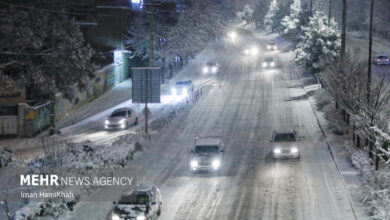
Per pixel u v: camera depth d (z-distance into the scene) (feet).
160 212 106.32
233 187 125.39
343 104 167.02
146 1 281.74
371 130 129.49
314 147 166.30
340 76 172.04
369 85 138.21
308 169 139.44
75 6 316.60
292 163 147.43
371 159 134.92
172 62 373.40
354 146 157.69
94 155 140.77
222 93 281.74
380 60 338.13
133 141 171.01
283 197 115.34
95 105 274.36
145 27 359.66
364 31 581.12
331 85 191.93
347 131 179.93
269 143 175.22
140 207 96.68
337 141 170.19
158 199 104.99
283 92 275.80
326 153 157.38
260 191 120.98
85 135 200.03
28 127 206.18
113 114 214.48
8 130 206.39
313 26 301.22
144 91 189.67
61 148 164.35
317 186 122.72
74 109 263.08
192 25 373.20
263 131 193.98
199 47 396.16
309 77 313.32
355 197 111.34
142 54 374.63
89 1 325.42
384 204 96.89
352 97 157.38
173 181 132.36
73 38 211.20
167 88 314.14
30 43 197.47
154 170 143.74
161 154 163.63
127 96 295.89
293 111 226.58
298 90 279.08
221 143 149.48
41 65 210.59
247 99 260.83
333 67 200.75
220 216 103.96
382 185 107.86
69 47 210.38
